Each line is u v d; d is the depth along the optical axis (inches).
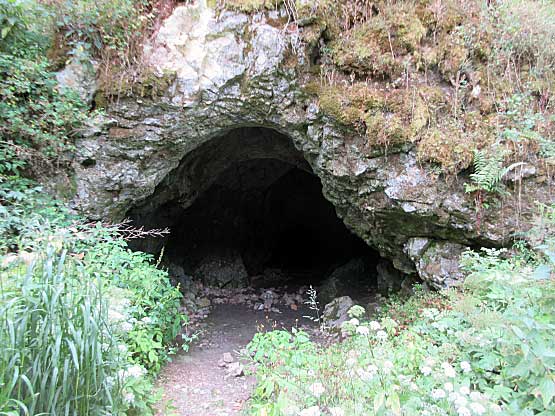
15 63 166.7
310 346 143.6
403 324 174.9
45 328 81.6
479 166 162.7
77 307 88.9
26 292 83.3
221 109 193.5
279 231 458.9
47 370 80.8
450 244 184.5
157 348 166.7
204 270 340.2
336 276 312.5
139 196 209.8
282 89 185.5
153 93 184.2
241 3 179.8
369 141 177.2
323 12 178.9
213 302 302.0
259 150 296.8
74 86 179.6
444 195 172.6
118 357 101.1
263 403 127.6
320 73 184.9
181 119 192.7
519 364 89.7
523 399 94.0
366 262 315.6
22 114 173.2
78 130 182.2
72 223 177.2
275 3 179.0
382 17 181.9
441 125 174.2
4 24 165.6
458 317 130.1
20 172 179.0
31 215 162.1
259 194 387.5
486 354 108.9
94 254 153.3
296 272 424.2
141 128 191.0
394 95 176.7
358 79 183.5
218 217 358.3
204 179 293.3
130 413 106.5
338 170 191.5
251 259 397.1
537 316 97.4
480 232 171.3
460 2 186.5
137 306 144.6
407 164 176.7
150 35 186.4
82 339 86.0
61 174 185.9
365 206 196.4
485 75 178.1
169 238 322.3
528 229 164.2
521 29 181.2
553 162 162.1
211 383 166.7
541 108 177.5
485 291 132.0
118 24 180.4
